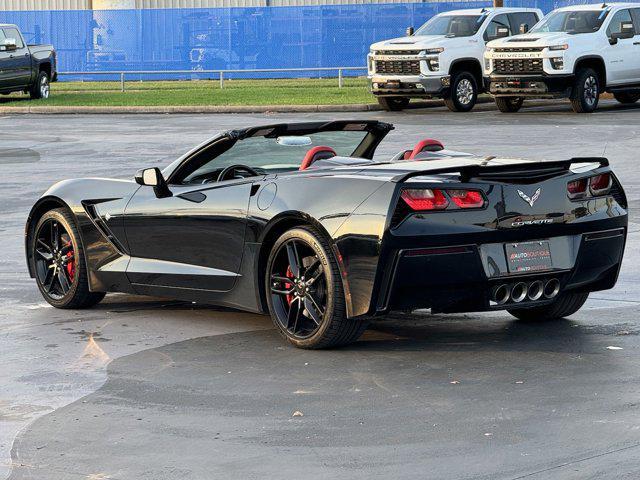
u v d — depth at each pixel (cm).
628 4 3453
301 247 954
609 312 1079
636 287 1188
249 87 4709
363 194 909
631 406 780
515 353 931
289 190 966
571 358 912
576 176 959
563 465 671
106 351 972
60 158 2512
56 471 683
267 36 5319
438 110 3631
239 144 1044
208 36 5362
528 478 652
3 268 1371
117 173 2250
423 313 1099
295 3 6009
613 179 999
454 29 3600
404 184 894
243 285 1012
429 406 793
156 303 1172
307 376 879
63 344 1000
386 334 1012
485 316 1080
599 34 3353
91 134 3028
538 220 929
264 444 723
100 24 5434
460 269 901
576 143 2530
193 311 1128
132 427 764
